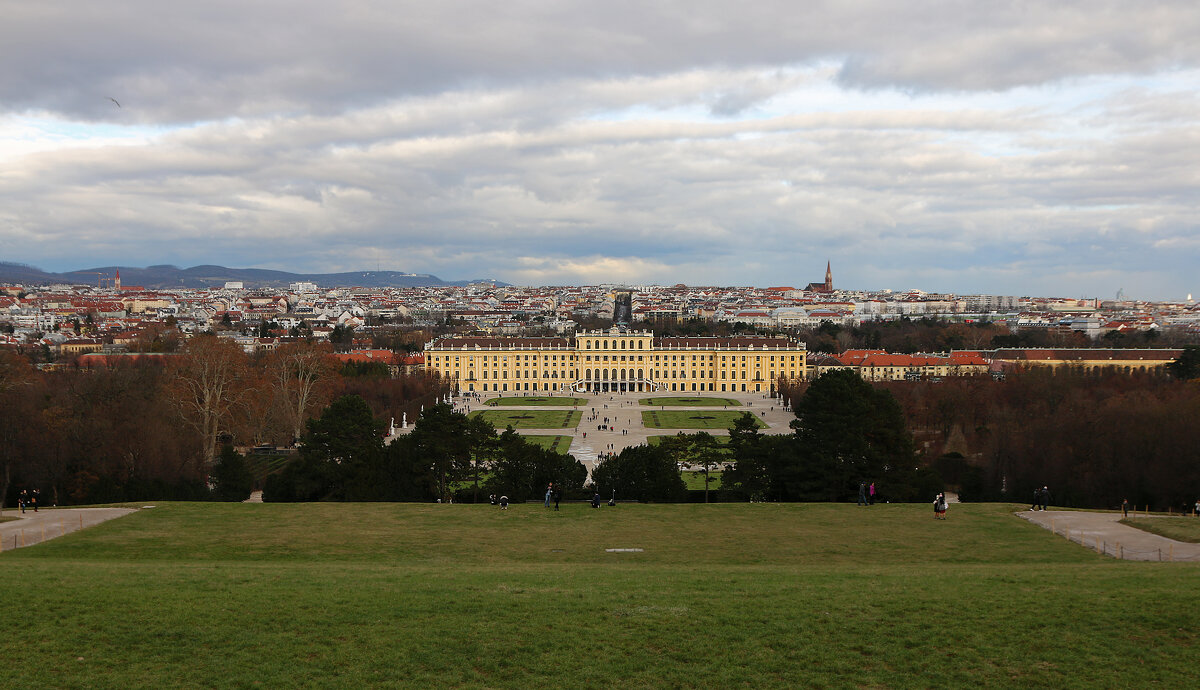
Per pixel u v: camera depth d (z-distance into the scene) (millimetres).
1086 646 52094
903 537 97500
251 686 47219
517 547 93312
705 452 154625
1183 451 152875
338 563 84062
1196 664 49469
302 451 155000
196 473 172875
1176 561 81750
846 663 50344
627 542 95750
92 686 47031
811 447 141750
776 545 94188
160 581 66750
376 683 47625
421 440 147750
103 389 180875
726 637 53875
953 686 47531
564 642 53031
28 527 101812
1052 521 104562
